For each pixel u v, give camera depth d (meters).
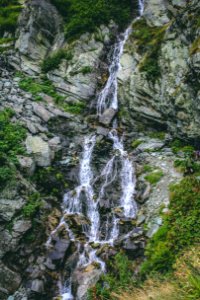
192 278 6.90
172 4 13.45
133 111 12.30
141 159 11.15
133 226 9.60
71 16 14.67
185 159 10.65
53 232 9.92
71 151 11.75
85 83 13.41
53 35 14.65
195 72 10.78
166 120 11.78
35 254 9.66
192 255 7.75
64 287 9.08
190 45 11.46
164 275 8.08
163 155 11.09
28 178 10.79
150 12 13.76
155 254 8.52
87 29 14.24
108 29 14.36
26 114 12.32
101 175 11.22
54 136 11.94
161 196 9.85
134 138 12.06
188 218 8.90
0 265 9.30
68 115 12.54
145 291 7.51
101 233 9.95
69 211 10.66
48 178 11.01
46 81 13.75
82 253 9.41
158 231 8.94
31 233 9.85
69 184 11.07
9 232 9.62
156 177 10.36
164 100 11.71
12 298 9.02
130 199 10.37
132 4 14.95
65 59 13.95
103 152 11.72
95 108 13.09
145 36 13.15
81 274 8.98
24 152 11.19
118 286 8.38
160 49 12.31
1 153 10.60
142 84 12.20
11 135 11.47
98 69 13.73
